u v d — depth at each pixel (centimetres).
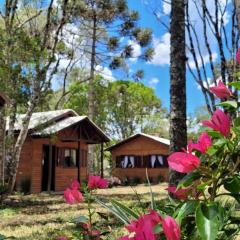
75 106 3734
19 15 1633
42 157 1998
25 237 654
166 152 2797
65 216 953
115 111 4141
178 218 122
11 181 1416
